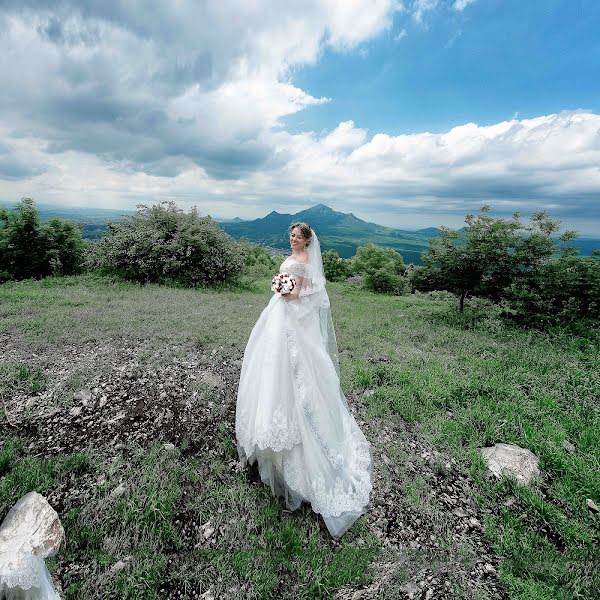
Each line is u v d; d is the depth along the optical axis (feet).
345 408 14.10
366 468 12.64
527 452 14.02
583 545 10.34
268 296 43.60
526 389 19.65
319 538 10.25
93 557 9.14
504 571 9.43
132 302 33.04
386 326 31.99
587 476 12.73
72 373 17.60
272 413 11.07
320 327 12.83
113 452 12.85
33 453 12.57
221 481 12.00
